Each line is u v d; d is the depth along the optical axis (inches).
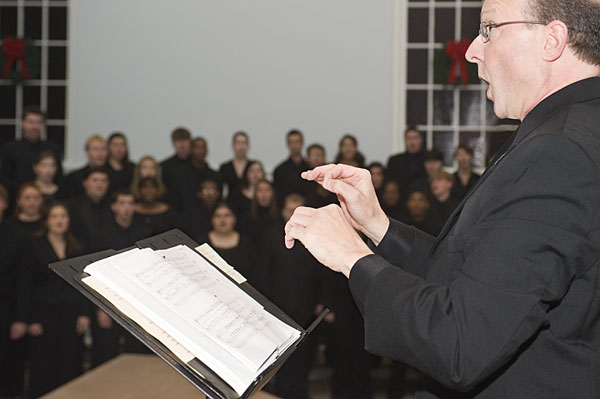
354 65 334.6
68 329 196.1
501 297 43.1
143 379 110.9
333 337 203.8
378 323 46.3
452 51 324.8
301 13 335.3
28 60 334.6
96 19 338.6
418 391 55.0
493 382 48.6
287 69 336.5
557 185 44.7
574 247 44.0
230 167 297.3
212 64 338.3
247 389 48.7
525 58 50.4
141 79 339.0
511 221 44.8
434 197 254.4
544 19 49.6
